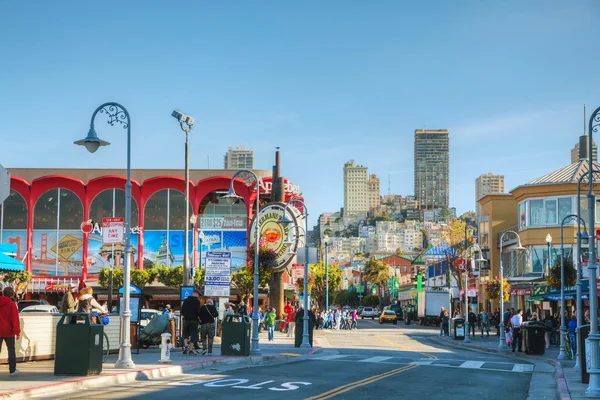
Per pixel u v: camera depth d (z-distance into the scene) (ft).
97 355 57.36
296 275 187.62
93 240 237.25
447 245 278.67
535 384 67.82
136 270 223.92
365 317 408.46
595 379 53.62
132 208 239.30
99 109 65.98
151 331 92.22
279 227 186.50
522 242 209.87
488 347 132.98
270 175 245.45
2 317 54.90
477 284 259.19
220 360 75.66
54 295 238.07
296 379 62.08
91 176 243.81
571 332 108.37
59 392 49.78
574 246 197.26
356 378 64.64
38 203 238.27
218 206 242.17
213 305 83.10
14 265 78.07
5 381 51.60
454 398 52.34
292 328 160.04
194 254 237.04
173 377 62.75
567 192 199.62
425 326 270.67
